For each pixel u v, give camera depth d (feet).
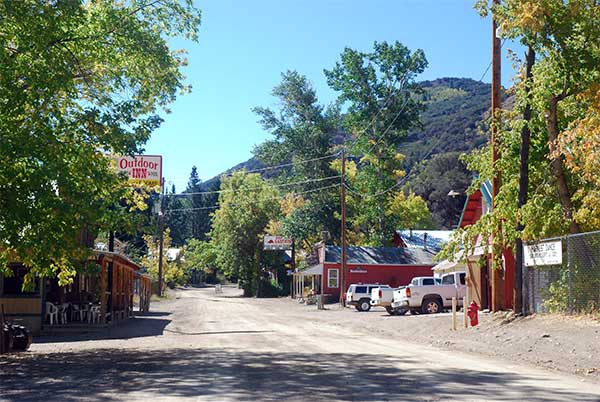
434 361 49.47
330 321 111.65
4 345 57.47
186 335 81.10
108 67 62.49
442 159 331.36
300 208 248.93
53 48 51.70
